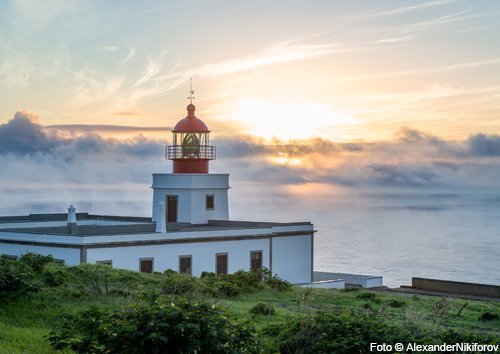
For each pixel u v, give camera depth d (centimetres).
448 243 16400
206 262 5628
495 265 12681
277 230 6134
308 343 2195
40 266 3400
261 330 2442
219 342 1916
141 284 3450
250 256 5919
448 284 4953
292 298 3594
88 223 6912
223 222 6394
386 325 2308
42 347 2186
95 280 3228
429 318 3002
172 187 6412
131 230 5462
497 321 3189
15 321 2572
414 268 12162
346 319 2292
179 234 5466
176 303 1962
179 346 1881
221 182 6531
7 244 5459
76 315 2436
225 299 3434
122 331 1880
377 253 14412
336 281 5831
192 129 6631
